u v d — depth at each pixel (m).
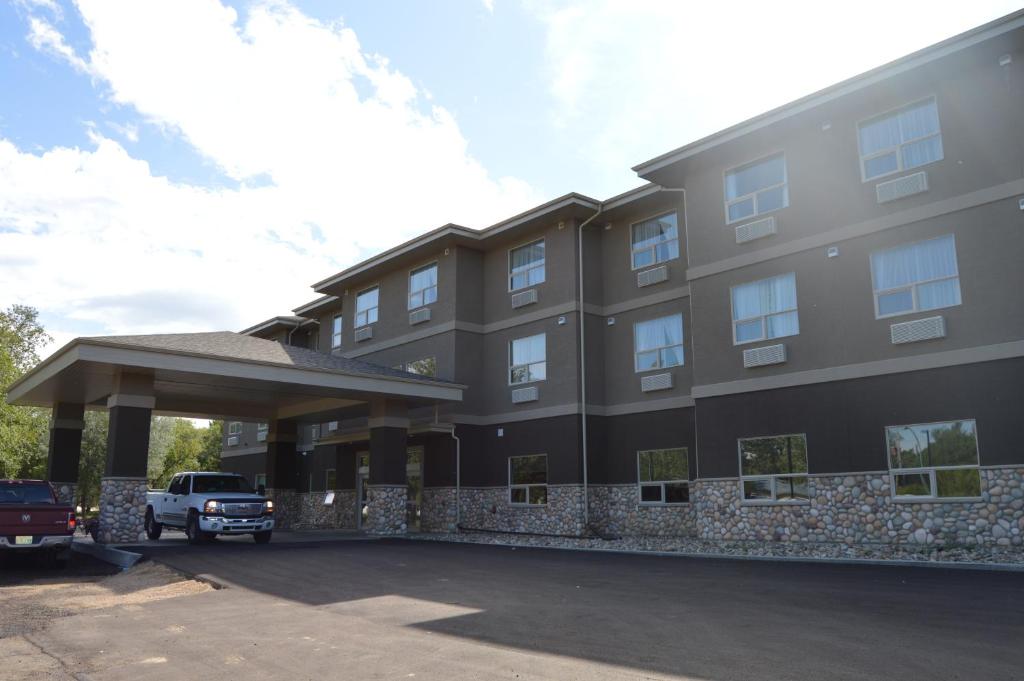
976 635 7.80
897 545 16.12
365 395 24.03
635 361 24.12
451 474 26.03
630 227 24.98
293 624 9.48
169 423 53.69
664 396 23.16
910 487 16.39
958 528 15.59
